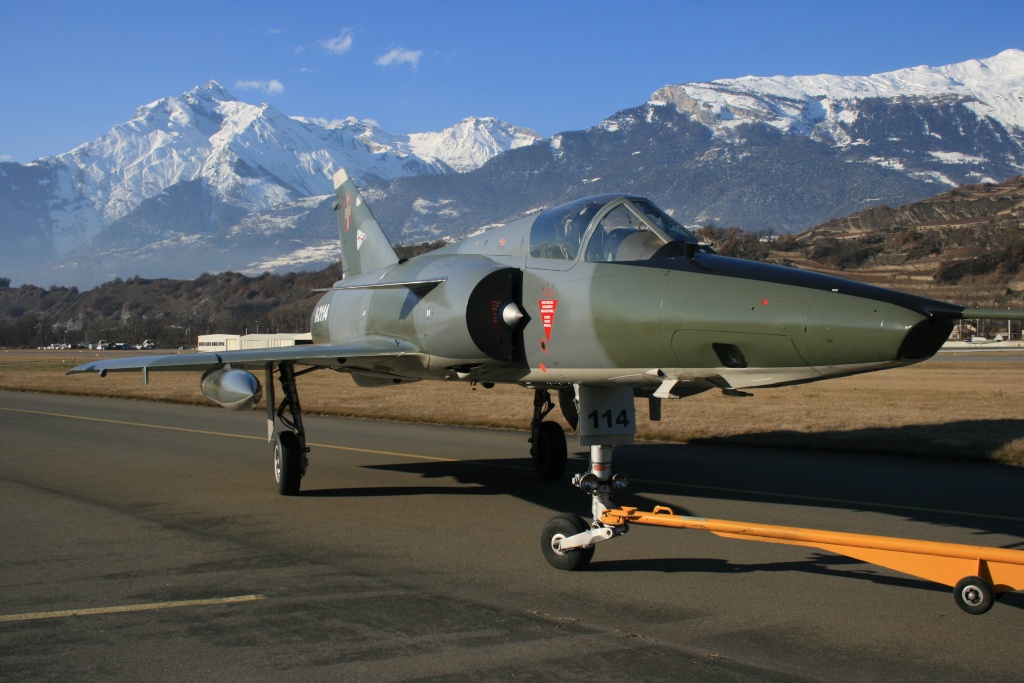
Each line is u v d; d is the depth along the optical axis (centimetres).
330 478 1141
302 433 1032
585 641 500
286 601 581
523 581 631
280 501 977
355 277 1370
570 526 658
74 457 1377
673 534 789
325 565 680
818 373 626
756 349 643
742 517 861
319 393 2741
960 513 877
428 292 951
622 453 1371
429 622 535
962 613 556
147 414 2231
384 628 524
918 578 639
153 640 505
